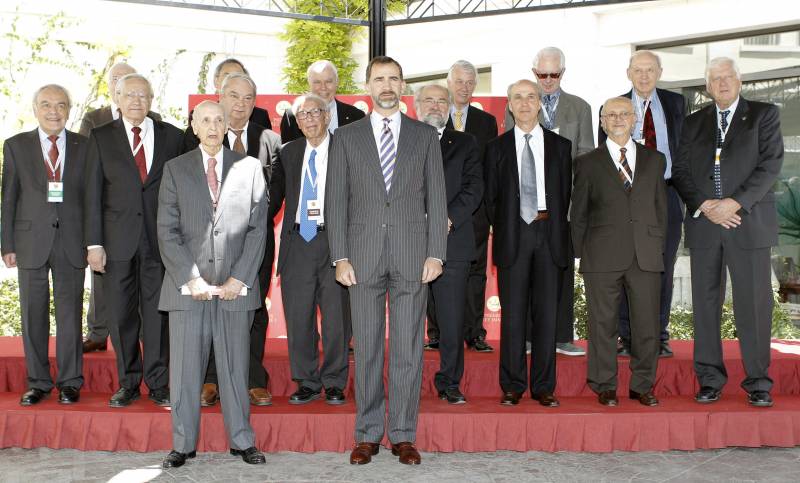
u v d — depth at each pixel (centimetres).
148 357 451
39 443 434
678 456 429
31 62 884
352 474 396
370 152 392
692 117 472
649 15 802
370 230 389
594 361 462
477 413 434
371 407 407
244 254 392
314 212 445
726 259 459
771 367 498
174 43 993
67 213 455
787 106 758
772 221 455
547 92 512
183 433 399
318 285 451
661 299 509
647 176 455
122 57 928
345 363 455
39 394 460
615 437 436
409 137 395
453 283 450
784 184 771
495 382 491
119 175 438
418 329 397
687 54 808
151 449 430
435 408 446
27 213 454
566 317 510
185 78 1005
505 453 434
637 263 449
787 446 441
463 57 950
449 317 454
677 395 491
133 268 445
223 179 394
